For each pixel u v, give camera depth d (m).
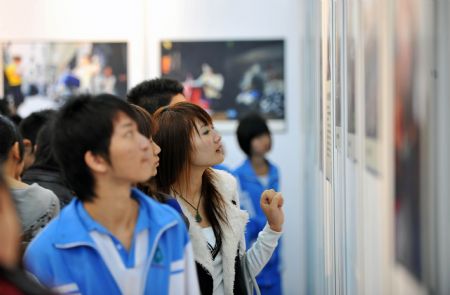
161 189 2.21
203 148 2.18
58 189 2.77
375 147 1.28
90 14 5.30
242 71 5.24
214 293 2.18
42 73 5.32
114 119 1.52
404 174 1.04
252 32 5.23
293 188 5.26
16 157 2.33
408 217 1.02
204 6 5.25
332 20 2.15
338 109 1.96
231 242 2.22
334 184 2.11
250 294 2.41
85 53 5.31
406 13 1.02
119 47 5.30
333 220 2.14
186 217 2.10
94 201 1.57
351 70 1.63
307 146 4.36
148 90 2.87
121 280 1.53
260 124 4.52
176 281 1.60
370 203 1.34
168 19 5.27
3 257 1.00
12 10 5.30
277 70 5.22
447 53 0.84
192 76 5.27
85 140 1.52
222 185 2.29
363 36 1.42
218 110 5.26
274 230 2.39
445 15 0.85
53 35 5.32
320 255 2.93
